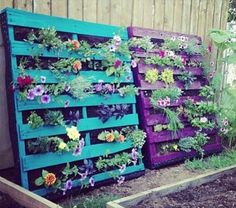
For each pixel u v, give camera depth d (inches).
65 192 100.4
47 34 103.0
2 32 102.0
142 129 132.0
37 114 100.8
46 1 116.0
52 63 105.3
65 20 111.8
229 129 161.3
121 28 129.9
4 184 82.4
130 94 124.5
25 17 102.1
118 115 118.9
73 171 102.4
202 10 171.5
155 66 139.2
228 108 159.6
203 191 95.7
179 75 149.8
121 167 115.6
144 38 135.3
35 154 97.0
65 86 104.7
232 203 87.4
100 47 119.6
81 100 109.4
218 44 165.8
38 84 100.2
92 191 108.0
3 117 106.8
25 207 75.9
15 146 97.7
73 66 107.5
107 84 117.4
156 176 124.5
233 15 232.1
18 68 97.3
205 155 151.6
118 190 109.5
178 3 159.3
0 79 105.7
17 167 97.1
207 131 154.0
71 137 101.7
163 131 136.4
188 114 146.9
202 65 162.9
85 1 126.2
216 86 164.7
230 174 110.9
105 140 114.3
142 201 84.8
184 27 164.6
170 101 140.3
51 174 96.0
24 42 100.3
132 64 129.6
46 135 100.0
